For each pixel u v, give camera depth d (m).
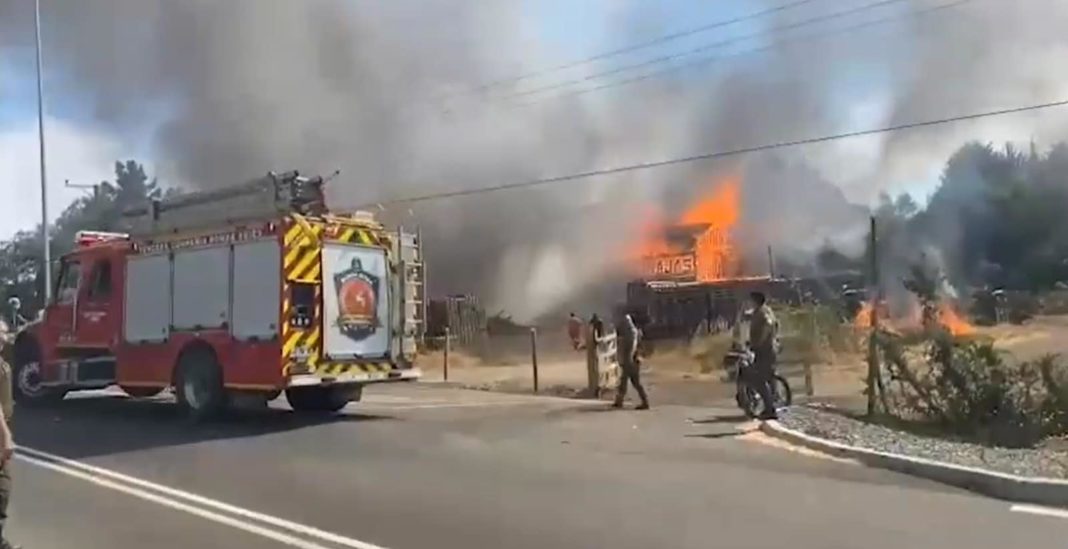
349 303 13.69
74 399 17.80
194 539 6.59
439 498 7.79
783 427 11.55
